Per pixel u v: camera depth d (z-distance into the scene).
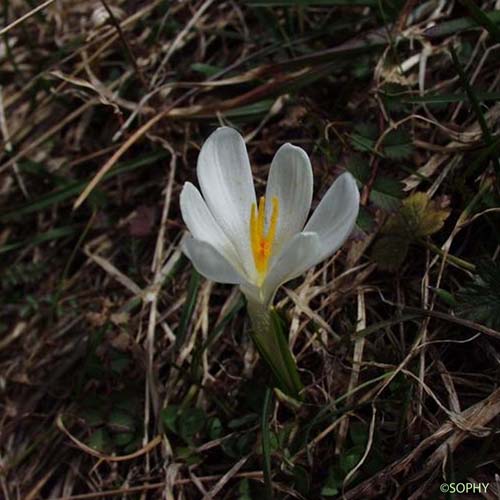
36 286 0.33
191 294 0.28
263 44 0.33
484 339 0.25
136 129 0.33
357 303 0.28
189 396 0.28
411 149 0.28
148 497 0.27
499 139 0.26
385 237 0.27
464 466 0.23
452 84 0.30
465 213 0.27
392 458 0.25
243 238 0.24
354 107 0.31
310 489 0.25
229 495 0.26
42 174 0.34
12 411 0.31
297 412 0.26
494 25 0.28
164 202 0.32
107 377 0.29
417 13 0.31
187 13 0.35
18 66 0.36
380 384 0.25
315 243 0.22
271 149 0.31
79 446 0.28
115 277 0.31
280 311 0.28
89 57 0.35
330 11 0.33
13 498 0.29
